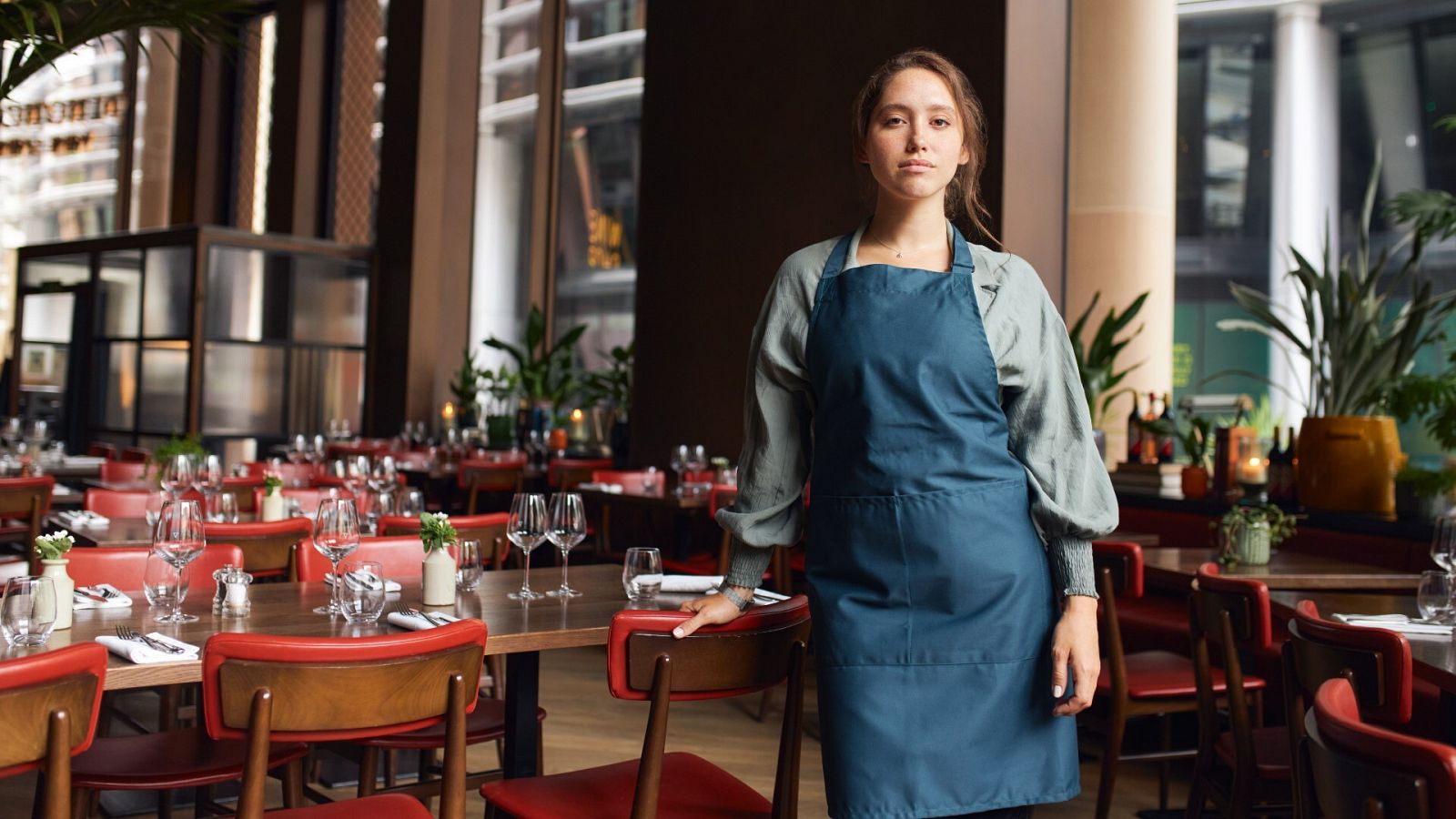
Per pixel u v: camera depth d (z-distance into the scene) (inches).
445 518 92.7
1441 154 314.5
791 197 241.0
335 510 86.9
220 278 323.3
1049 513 58.9
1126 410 208.1
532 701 90.7
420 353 343.6
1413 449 222.1
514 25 348.2
